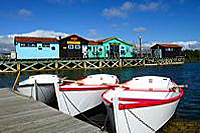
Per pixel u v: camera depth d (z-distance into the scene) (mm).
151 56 47406
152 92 6301
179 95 6691
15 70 28438
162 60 46188
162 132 5973
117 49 38406
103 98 5754
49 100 9711
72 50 34031
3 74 25312
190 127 6348
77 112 7715
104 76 10641
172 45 50375
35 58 31156
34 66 31641
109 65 38094
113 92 6453
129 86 7004
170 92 6457
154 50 50281
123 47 39156
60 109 7223
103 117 7984
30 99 7469
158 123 5566
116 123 4688
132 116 4844
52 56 32344
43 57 31688
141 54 44375
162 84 7180
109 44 37406
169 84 7496
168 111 5824
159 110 5320
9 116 5297
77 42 34344
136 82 8047
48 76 10883
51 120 4926
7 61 28391
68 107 7426
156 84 7289
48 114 5434
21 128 4430
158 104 5195
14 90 9414
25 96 8039
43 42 31547
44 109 5965
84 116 7758
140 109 4898
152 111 5141
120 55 38812
